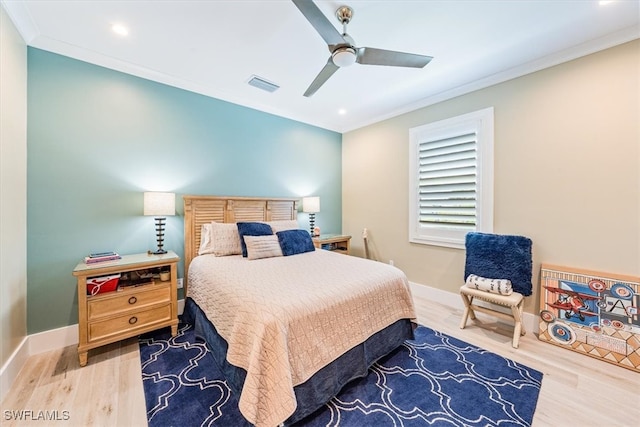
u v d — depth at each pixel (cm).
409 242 359
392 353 213
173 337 236
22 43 198
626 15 184
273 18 187
